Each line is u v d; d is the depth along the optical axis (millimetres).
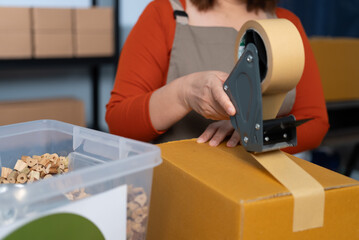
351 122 2039
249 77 531
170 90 809
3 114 2793
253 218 475
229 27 1053
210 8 1070
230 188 507
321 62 2000
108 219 454
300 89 1085
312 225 518
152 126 871
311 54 1134
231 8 1096
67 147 646
